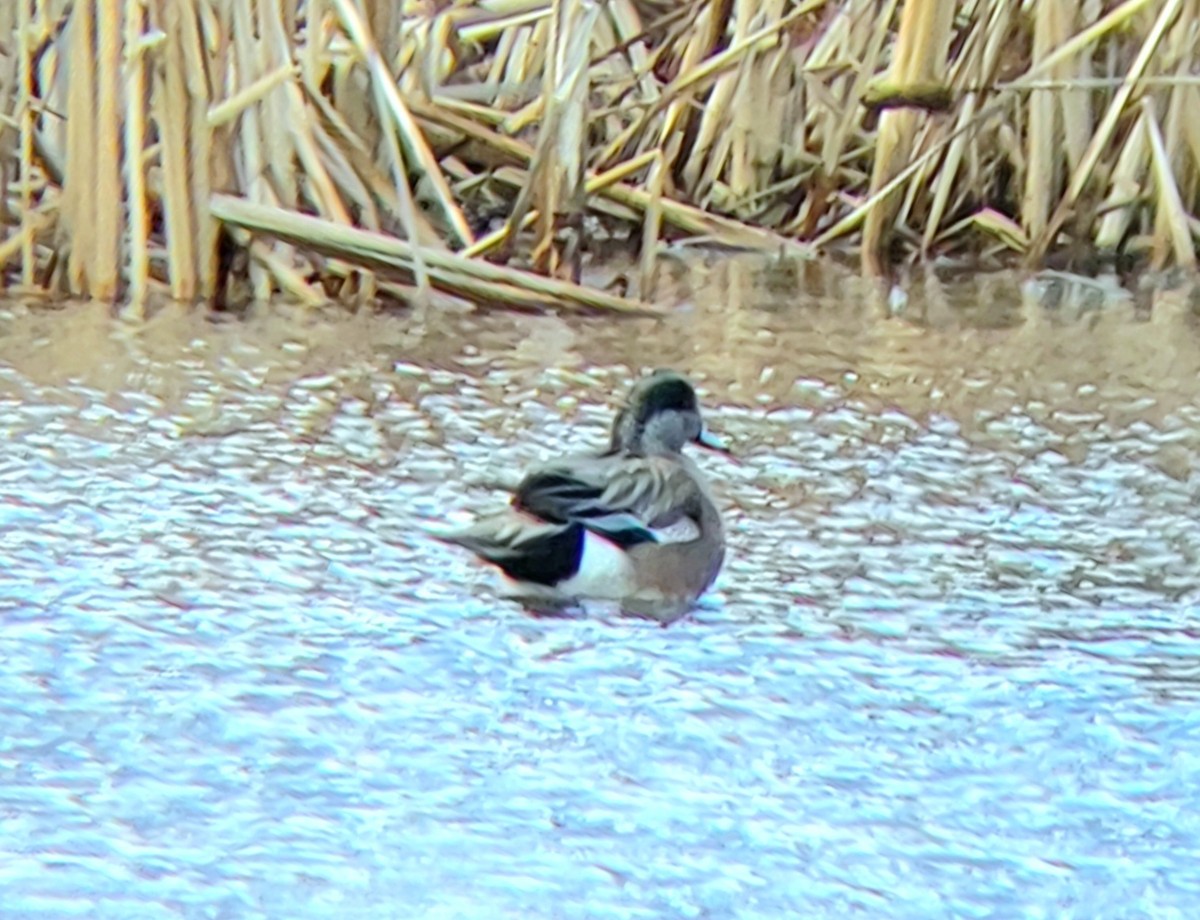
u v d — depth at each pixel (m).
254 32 13.78
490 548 8.75
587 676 8.05
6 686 7.80
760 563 9.28
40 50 13.86
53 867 6.52
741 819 6.96
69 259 13.55
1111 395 12.12
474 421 11.40
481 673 8.05
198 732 7.49
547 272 14.14
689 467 9.22
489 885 6.50
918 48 15.04
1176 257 15.33
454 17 15.33
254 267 13.71
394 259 13.48
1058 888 6.58
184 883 6.46
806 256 15.56
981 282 15.03
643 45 16.17
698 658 8.23
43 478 10.16
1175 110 15.45
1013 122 15.76
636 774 7.25
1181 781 7.29
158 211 14.02
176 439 10.84
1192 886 6.61
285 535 9.50
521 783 7.16
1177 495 10.34
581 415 11.62
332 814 6.92
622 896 6.46
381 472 10.47
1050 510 10.09
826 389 12.15
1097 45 15.55
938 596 8.93
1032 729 7.67
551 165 13.99
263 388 11.80
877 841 6.84
